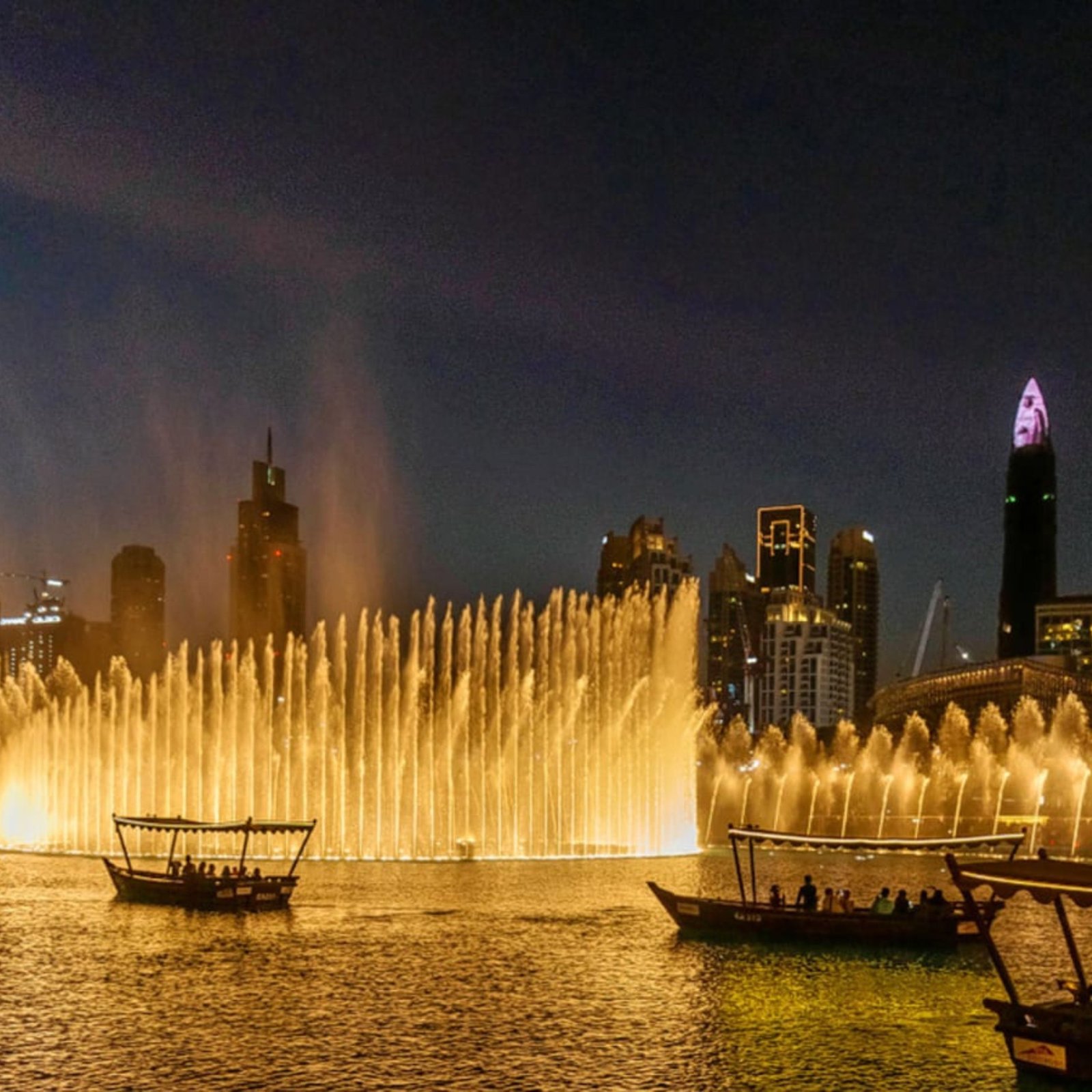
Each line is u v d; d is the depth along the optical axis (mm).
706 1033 39906
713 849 112812
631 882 80375
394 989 45688
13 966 49500
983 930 36281
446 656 105875
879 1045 38562
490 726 106000
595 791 107000
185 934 57312
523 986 46719
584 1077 34812
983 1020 41969
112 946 54125
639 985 47219
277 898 66688
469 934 58250
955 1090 34031
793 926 57062
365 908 66875
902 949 55500
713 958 52812
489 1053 37094
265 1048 37250
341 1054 36719
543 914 65000
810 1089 34125
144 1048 37250
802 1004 44250
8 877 80312
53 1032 38969
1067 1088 34156
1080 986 36250
